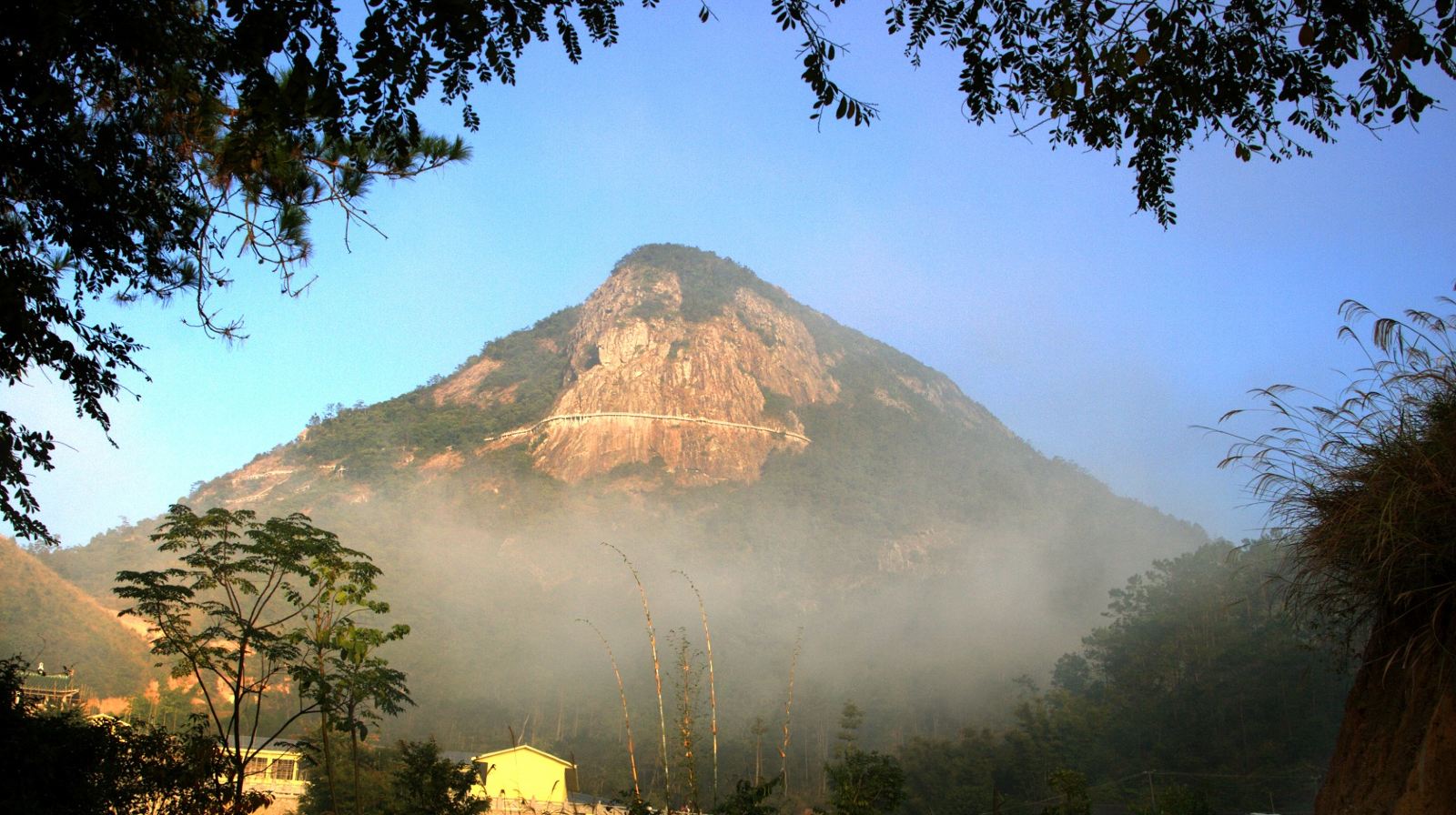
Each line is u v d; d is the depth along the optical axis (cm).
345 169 768
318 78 542
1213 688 6575
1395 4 523
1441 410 445
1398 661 428
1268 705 6047
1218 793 5497
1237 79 588
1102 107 621
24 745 894
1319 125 594
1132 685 7525
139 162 744
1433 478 420
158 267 805
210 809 1112
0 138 712
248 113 678
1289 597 492
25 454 814
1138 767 6297
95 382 819
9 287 746
